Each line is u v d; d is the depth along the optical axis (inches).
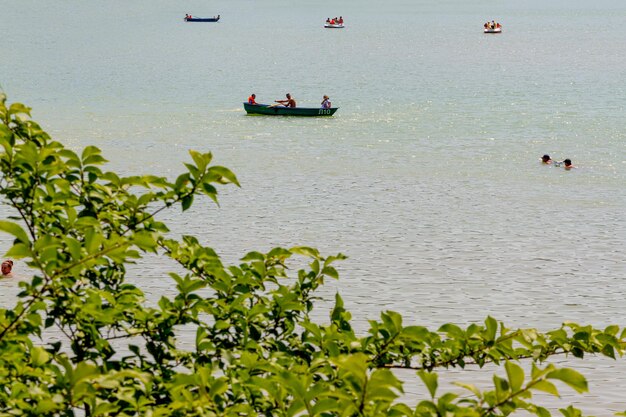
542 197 4087.1
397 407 491.2
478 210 3846.0
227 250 3186.5
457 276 2874.0
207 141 5757.9
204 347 663.8
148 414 539.8
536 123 6363.2
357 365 442.9
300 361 666.2
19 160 653.9
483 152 5260.8
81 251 569.3
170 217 3663.9
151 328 682.2
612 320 2465.6
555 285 2783.0
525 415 1844.2
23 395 539.8
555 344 668.1
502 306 2578.7
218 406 582.9
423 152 5300.2
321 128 6318.9
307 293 723.4
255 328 685.3
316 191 4222.4
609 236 3405.5
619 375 2064.5
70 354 1969.7
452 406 479.5
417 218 3703.3
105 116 6993.1
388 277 2851.9
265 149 5452.8
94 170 679.7
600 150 5251.0
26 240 537.3
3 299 2518.5
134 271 2802.7
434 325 2402.8
